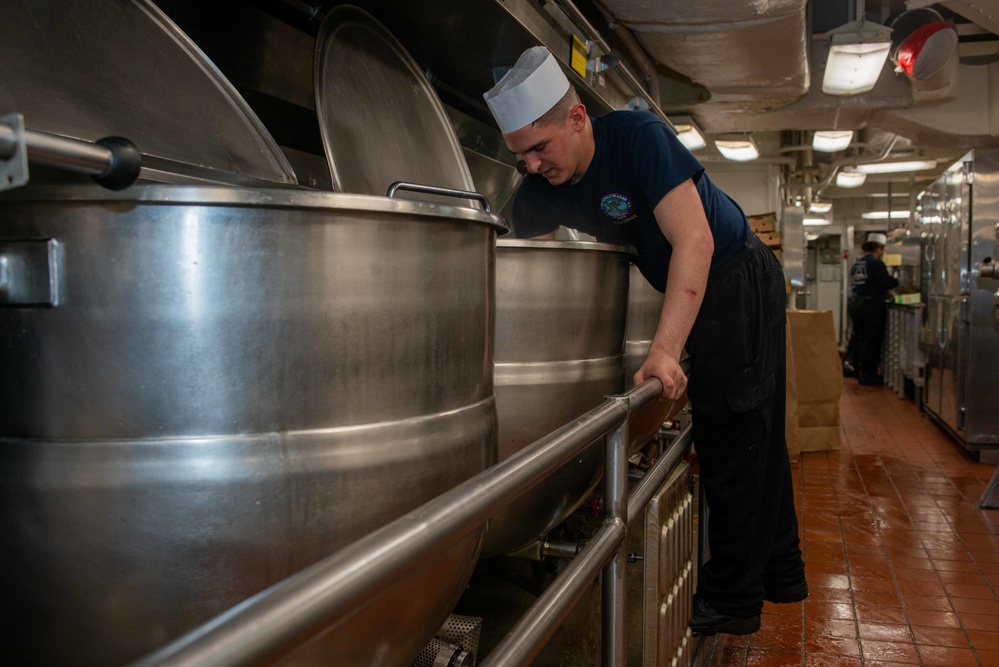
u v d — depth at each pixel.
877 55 3.70
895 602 2.49
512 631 0.70
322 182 1.89
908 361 6.72
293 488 0.69
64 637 0.70
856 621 2.35
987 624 2.32
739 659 2.11
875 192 11.48
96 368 0.66
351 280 0.72
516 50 1.88
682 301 1.40
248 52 1.52
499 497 0.60
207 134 1.02
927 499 3.66
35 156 0.52
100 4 0.97
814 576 2.71
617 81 2.68
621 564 1.03
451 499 0.55
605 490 1.02
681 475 1.54
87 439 0.66
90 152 0.57
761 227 5.06
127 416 0.66
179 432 0.66
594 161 1.61
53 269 0.65
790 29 3.15
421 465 0.78
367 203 0.71
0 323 0.67
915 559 2.87
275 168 1.10
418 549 0.48
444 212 0.79
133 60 0.98
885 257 10.41
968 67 4.73
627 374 1.94
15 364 0.67
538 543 1.67
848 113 4.81
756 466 1.74
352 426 0.73
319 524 0.71
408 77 1.72
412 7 1.62
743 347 1.68
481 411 0.91
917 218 7.40
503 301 1.35
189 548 0.67
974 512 3.45
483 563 2.37
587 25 2.12
